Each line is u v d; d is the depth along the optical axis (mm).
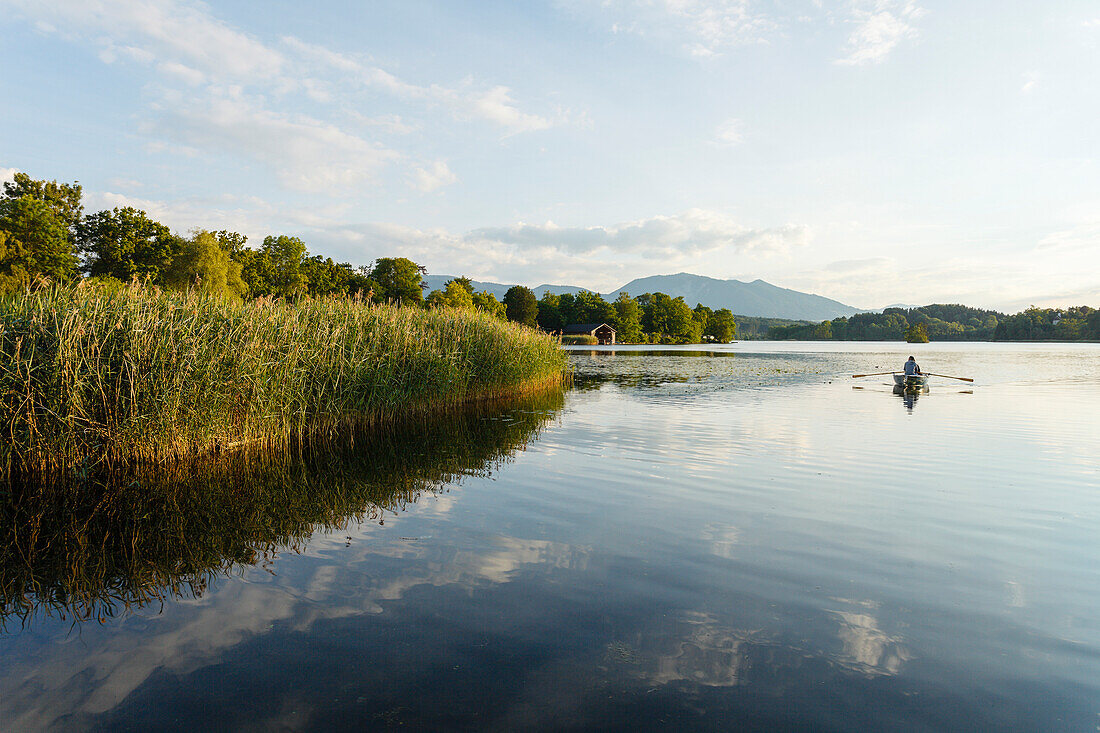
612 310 128000
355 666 3678
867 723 3115
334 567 5328
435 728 3061
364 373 12672
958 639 4012
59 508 7199
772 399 19234
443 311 19281
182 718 3166
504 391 19344
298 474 9031
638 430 13055
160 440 8875
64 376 8094
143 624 4273
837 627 4180
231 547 5879
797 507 7180
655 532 6258
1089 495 7695
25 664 3734
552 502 7445
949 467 9383
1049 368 36719
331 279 76625
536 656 3801
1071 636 4047
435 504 7395
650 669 3645
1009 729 3068
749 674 3586
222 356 9695
